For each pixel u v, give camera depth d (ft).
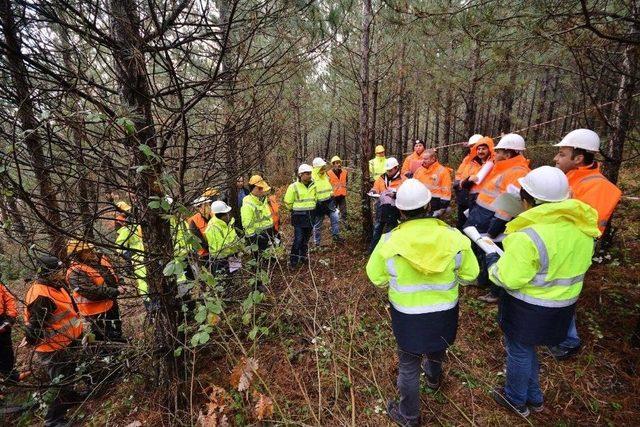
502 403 8.86
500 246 12.60
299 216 18.65
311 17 8.60
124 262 9.20
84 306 12.08
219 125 9.63
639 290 12.84
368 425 8.79
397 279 7.54
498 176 12.92
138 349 9.73
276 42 8.71
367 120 18.57
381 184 19.90
